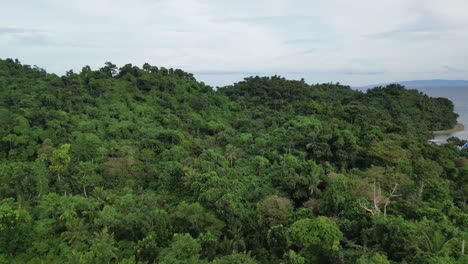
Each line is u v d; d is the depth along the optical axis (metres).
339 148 61.12
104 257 31.22
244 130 91.88
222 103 117.31
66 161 52.78
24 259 36.56
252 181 55.38
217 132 93.31
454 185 55.69
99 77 115.94
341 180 42.62
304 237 29.67
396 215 37.84
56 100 89.44
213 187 45.06
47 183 49.28
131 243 34.94
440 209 38.69
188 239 30.17
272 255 34.81
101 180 55.12
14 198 45.34
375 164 58.41
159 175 58.34
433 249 28.72
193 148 74.50
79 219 38.94
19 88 99.44
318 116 93.00
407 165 53.88
